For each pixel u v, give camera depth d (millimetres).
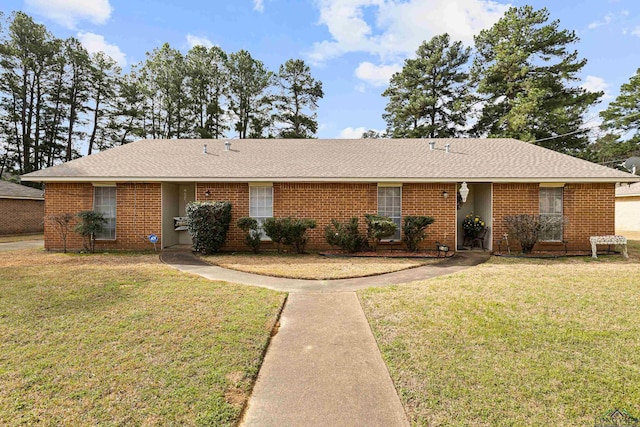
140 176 10672
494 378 3021
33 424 2385
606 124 28312
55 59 29156
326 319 4723
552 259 9523
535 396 2750
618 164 28750
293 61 32625
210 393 2805
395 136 30125
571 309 4871
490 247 11016
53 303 5129
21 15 27578
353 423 2479
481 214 11836
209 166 11602
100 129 32125
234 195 11273
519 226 10211
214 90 32844
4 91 28109
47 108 30141
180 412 2549
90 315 4602
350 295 5922
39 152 30469
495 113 24953
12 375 3031
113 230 11312
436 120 29578
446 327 4223
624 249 9711
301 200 11195
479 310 4855
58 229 11250
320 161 12156
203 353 3514
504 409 2588
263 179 10758
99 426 2363
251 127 33562
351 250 10375
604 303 5141
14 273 7309
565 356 3436
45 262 8852
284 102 33406
